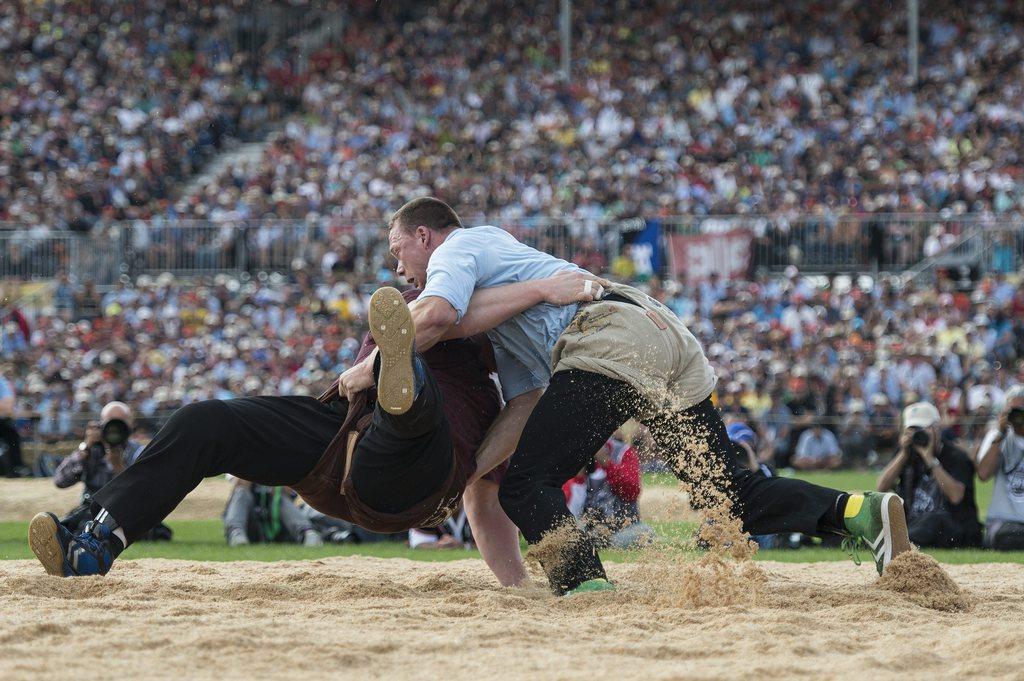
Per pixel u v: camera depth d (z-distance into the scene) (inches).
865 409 2496.3
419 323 601.9
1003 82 4077.3
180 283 3142.2
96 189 3496.6
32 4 4315.9
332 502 631.8
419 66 4389.8
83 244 3201.3
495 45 4473.4
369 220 3312.0
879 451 2439.7
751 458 1000.9
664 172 3533.5
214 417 619.8
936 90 4037.9
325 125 4124.0
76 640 451.8
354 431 616.7
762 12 4552.2
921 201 3361.2
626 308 625.0
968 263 3102.9
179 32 4478.3
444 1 4707.2
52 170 3592.5
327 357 2763.3
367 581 661.9
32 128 3678.6
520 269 645.9
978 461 1195.3
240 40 4660.4
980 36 4323.3
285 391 2672.2
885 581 613.6
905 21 4461.1
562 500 605.3
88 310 3093.0
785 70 4180.6
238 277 3211.1
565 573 602.9
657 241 3112.7
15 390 2461.9
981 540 1168.2
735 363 2687.0
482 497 690.2
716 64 4318.4
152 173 3681.1
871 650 459.5
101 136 3764.8
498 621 519.2
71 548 608.1
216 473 627.5
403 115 4094.5
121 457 1193.4
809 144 3686.0
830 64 4274.1
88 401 2443.4
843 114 3959.2
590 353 615.5
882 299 2972.4
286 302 3056.1
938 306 2915.8
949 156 3651.6
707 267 3090.6
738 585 584.7
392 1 4773.6
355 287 3080.7
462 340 647.8
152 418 2413.9
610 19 4608.8
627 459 1000.9
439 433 593.0
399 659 432.8
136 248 3213.6
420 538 1186.0
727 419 2262.6
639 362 612.7
